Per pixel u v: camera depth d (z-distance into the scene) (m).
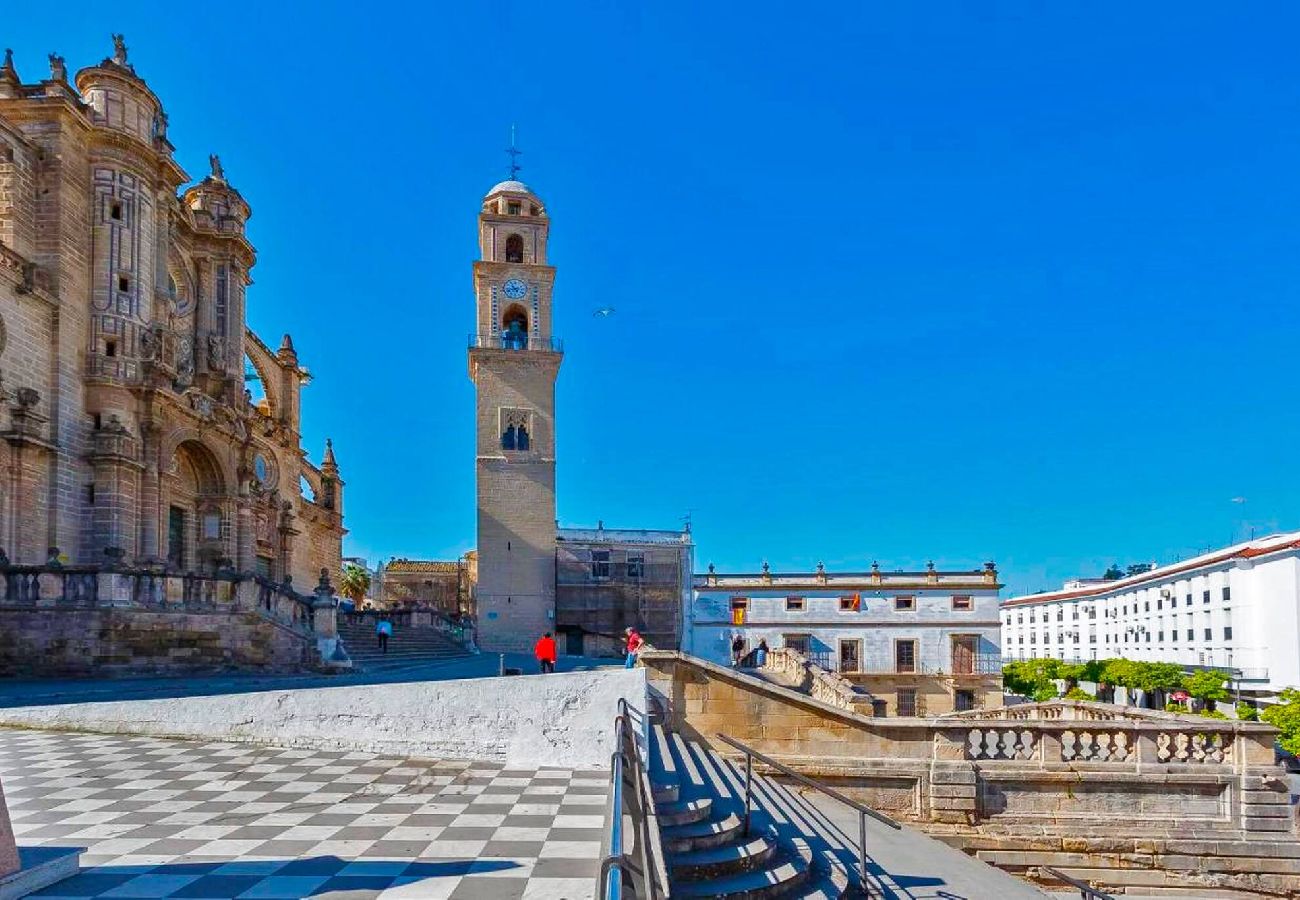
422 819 10.14
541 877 7.99
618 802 5.89
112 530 30.55
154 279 34.72
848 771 19.02
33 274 29.06
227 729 15.54
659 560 60.09
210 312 41.12
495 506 54.59
